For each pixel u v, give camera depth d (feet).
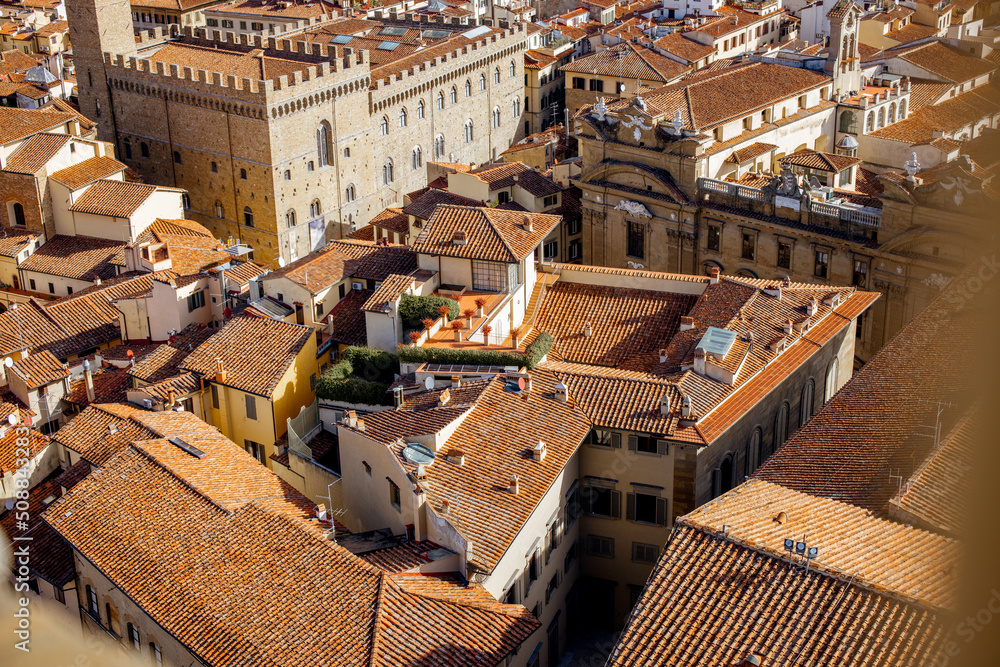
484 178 373.20
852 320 257.34
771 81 363.97
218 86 418.31
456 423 201.98
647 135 338.13
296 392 251.39
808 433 196.85
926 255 277.85
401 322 250.16
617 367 243.19
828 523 154.20
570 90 531.50
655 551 214.69
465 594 173.37
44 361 273.54
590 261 370.94
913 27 463.83
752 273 324.39
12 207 383.45
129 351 289.74
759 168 350.64
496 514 184.96
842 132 381.60
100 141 433.89
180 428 230.48
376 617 161.38
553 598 208.33
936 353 206.08
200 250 340.80
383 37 568.82
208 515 191.31
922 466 161.27
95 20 449.48
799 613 132.05
